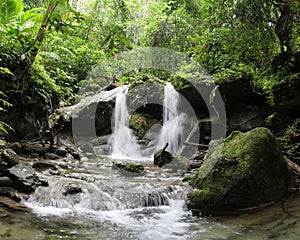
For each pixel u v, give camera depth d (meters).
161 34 8.51
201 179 4.11
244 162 3.96
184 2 6.39
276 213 3.50
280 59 6.32
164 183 4.57
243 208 3.76
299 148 5.33
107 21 8.83
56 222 3.09
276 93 5.85
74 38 9.10
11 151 4.24
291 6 5.31
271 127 6.41
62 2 4.13
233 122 6.86
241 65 6.91
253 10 5.38
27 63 5.91
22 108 6.43
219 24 6.34
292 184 4.37
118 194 4.02
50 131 6.47
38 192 3.73
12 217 3.04
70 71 9.34
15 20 6.18
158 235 3.01
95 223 3.21
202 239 2.91
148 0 13.61
